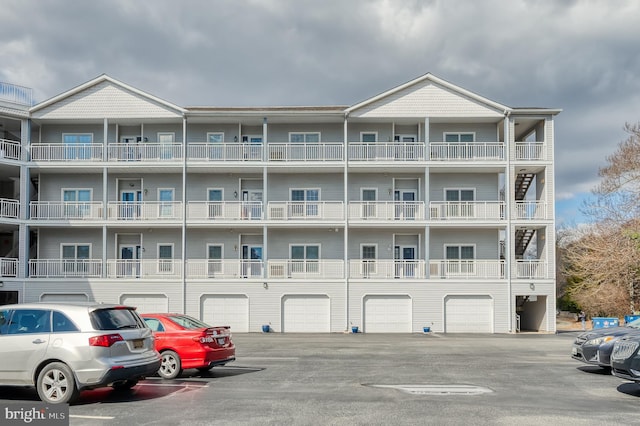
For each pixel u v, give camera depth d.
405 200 36.47
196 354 13.87
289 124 36.88
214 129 36.69
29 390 12.09
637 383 12.46
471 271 35.31
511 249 34.06
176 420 9.30
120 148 35.59
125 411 10.02
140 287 34.41
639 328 15.45
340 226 35.00
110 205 35.47
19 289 34.00
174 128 36.72
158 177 36.72
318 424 9.05
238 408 10.28
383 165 34.59
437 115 34.78
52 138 36.62
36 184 37.53
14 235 36.81
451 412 9.98
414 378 14.26
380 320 34.03
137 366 10.78
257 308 34.25
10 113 34.22
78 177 36.84
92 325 10.48
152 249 36.44
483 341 27.08
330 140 36.69
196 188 36.53
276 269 35.56
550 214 34.16
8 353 10.50
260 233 36.47
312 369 16.05
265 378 14.17
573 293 46.00
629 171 41.94
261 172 36.34
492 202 35.03
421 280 34.00
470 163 34.38
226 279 34.38
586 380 14.02
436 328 33.75
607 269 39.47
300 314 34.25
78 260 35.03
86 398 11.29
